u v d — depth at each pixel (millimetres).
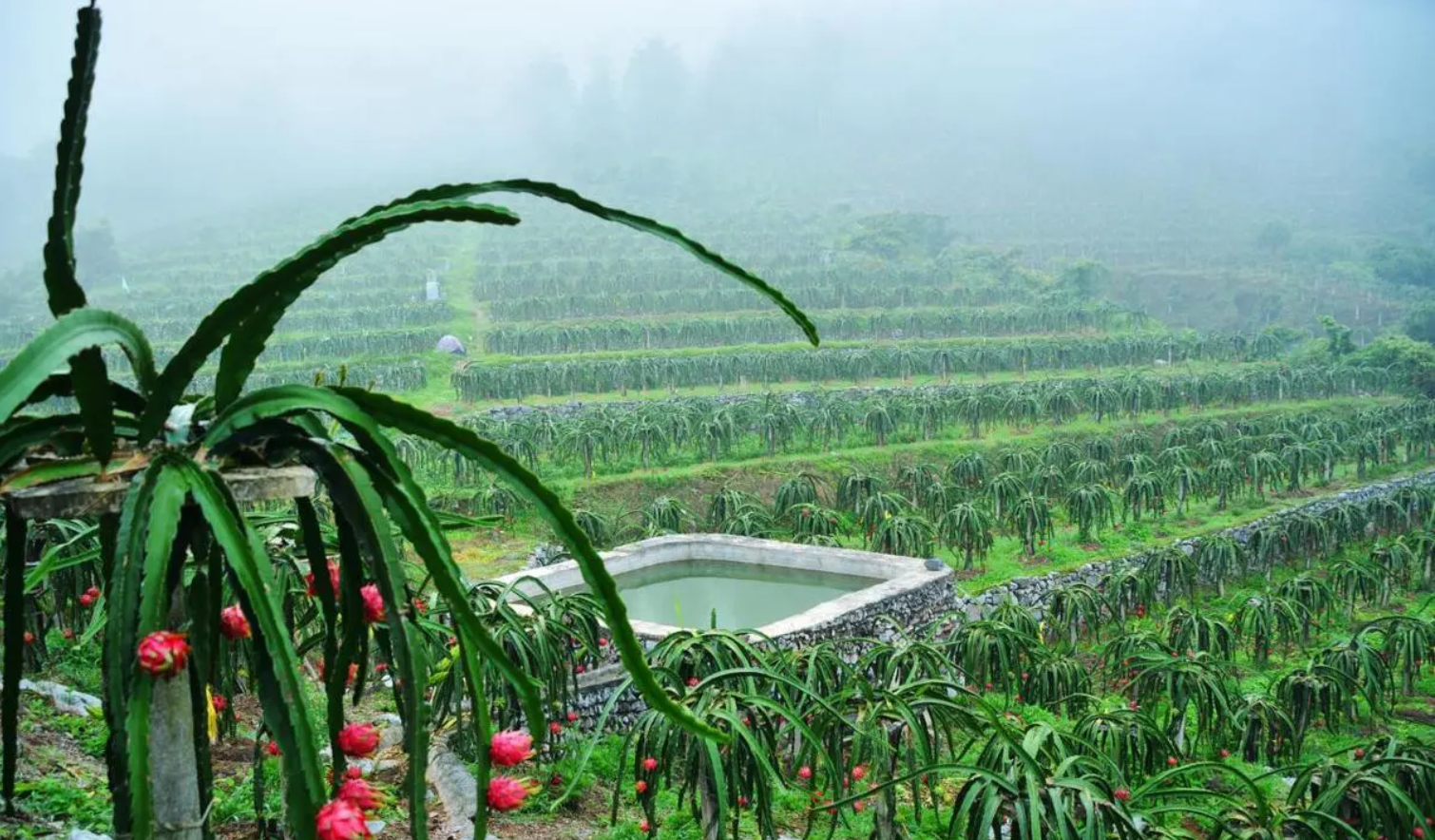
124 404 2750
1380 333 74625
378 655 9375
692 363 38500
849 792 7605
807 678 9711
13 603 2867
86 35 2389
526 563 19297
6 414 2055
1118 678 16969
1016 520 23188
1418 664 16953
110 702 2248
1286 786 12547
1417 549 23328
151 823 2098
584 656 10633
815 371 40406
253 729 8195
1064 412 34562
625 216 2703
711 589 17891
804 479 25594
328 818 2287
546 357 42750
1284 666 18016
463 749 8984
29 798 6004
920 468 27938
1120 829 6852
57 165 2520
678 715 2621
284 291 2574
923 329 50969
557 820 8242
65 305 2648
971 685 14320
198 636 2684
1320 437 32969
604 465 27766
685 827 8320
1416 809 9422
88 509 2510
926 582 16609
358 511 2684
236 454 2803
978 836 6449
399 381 38938
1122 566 21469
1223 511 27578
